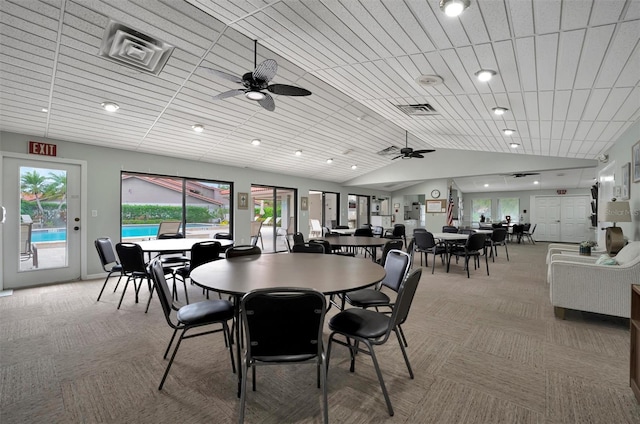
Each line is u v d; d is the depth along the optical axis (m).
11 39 2.66
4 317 3.27
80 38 2.73
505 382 2.05
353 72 3.27
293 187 8.64
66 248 4.85
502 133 4.96
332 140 6.46
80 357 2.39
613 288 2.96
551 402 1.83
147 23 2.65
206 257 3.75
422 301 3.89
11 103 3.64
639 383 1.82
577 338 2.74
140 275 3.55
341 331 1.89
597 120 3.59
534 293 4.29
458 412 1.75
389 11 2.07
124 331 2.91
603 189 5.51
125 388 1.98
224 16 2.50
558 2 1.68
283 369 2.23
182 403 1.83
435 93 3.49
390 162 8.92
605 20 1.77
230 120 4.88
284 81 3.94
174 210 6.38
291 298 1.48
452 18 1.99
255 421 1.68
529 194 12.52
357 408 1.79
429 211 10.58
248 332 1.51
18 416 1.71
